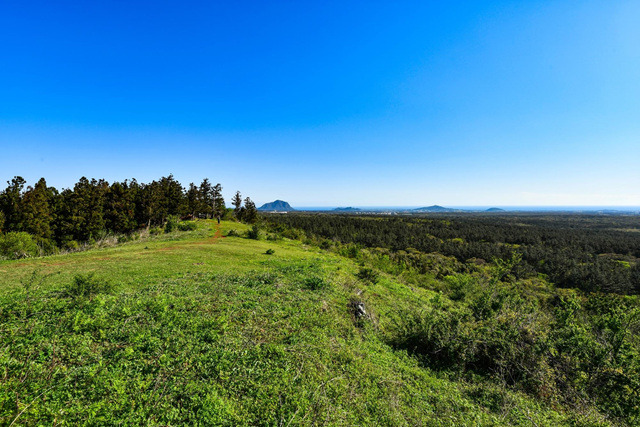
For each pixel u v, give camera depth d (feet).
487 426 19.76
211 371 20.40
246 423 16.37
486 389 24.99
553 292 138.72
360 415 18.80
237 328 27.66
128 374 19.04
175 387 18.16
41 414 14.56
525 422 20.90
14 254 77.77
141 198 176.24
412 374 26.35
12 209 113.09
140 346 22.06
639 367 24.70
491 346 29.76
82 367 18.75
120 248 88.63
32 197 117.70
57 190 158.20
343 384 21.67
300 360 23.53
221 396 18.17
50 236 128.26
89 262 61.41
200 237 127.34
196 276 48.80
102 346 21.81
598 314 37.65
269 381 20.24
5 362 17.84
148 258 67.82
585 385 25.41
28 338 21.22
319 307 36.76
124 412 15.74
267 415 17.20
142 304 29.76
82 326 23.56
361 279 62.64
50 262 61.36
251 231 144.66
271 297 38.68
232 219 280.72
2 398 14.75
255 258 79.92
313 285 46.14
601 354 26.32
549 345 27.94
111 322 25.38
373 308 43.70
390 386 22.95
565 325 31.71
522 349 28.35
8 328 22.02
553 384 26.12
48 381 17.06
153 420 15.49
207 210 254.47
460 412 21.01
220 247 94.84
